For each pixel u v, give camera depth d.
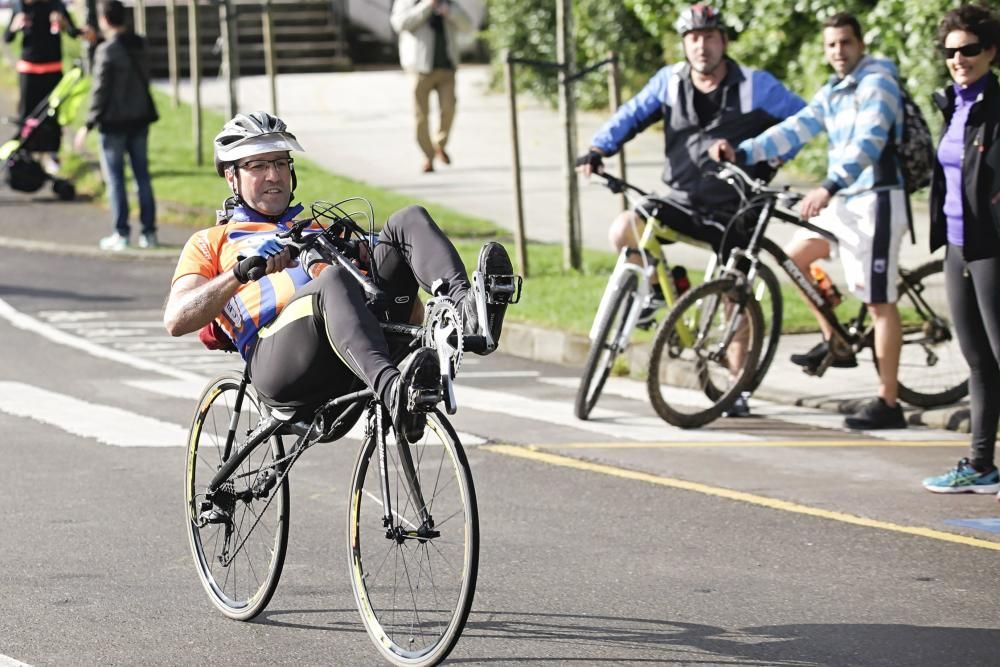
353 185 48.62
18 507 19.69
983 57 19.25
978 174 19.30
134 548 17.94
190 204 47.31
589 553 17.66
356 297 13.95
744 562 17.27
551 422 24.92
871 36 44.34
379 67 77.62
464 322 13.61
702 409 25.52
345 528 18.67
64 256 42.78
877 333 24.31
